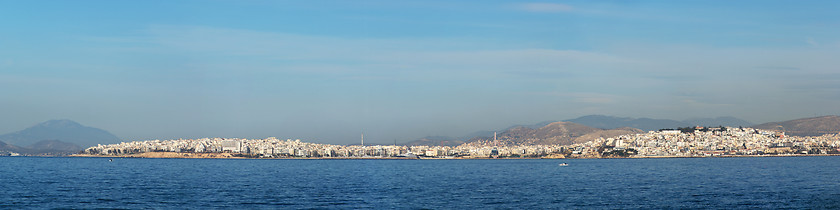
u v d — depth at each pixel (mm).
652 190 196250
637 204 153375
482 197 173500
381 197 173875
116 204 154375
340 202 159625
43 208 145500
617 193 185250
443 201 162000
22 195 176750
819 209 143375
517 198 170250
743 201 159625
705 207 147250
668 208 145000
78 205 152000
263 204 154750
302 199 167375
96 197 171875
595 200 163500
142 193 184750
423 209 144500
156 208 145875
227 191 193125
